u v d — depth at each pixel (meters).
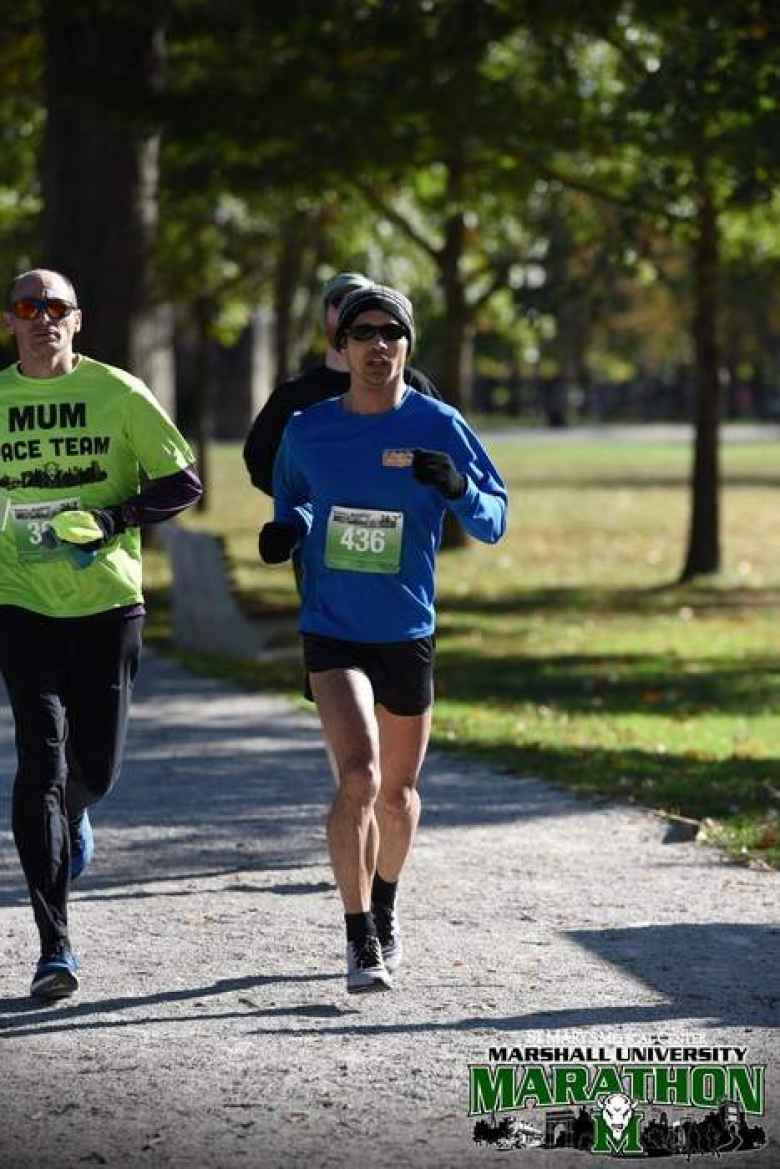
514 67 54.66
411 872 20.02
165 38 54.75
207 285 85.00
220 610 44.47
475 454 15.84
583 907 18.42
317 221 81.81
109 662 16.06
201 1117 12.64
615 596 60.34
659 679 40.31
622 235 48.72
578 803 24.33
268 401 18.67
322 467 15.46
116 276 58.03
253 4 48.91
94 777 16.23
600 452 162.12
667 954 16.64
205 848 21.28
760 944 17.03
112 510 15.84
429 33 47.94
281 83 50.31
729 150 43.47
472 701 36.84
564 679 40.34
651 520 92.44
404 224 70.81
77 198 57.91
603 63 54.78
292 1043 14.17
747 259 64.38
